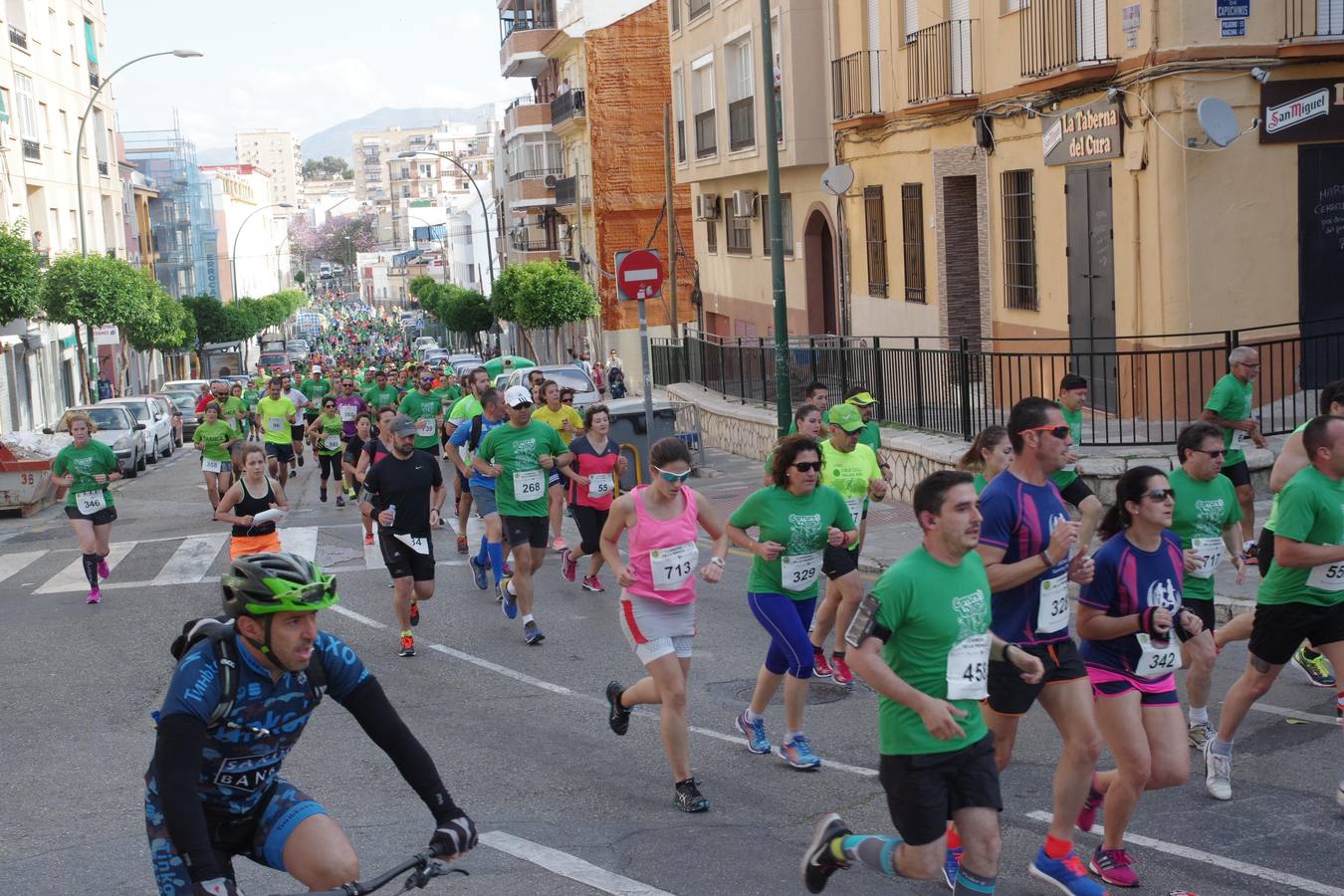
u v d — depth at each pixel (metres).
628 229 48.69
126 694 10.18
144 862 6.55
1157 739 5.79
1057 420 5.68
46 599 14.35
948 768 4.88
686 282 48.88
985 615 4.98
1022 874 5.93
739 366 25.69
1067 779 5.58
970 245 21.55
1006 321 19.62
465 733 8.73
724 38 31.22
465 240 123.38
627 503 7.21
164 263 86.19
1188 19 14.84
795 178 29.25
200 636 4.02
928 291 22.25
